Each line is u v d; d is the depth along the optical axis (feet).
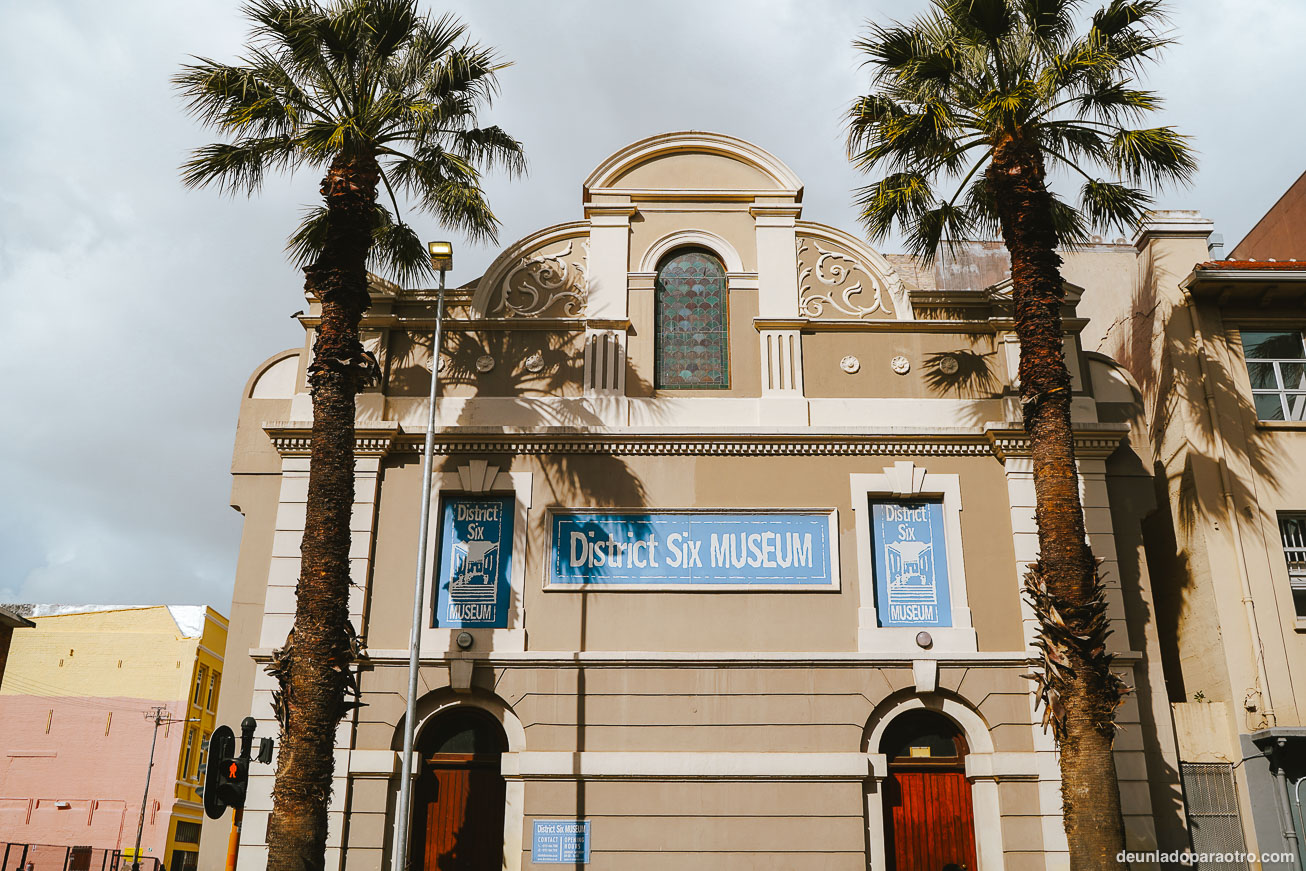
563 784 52.42
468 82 57.31
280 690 49.21
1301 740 55.47
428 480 51.67
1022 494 57.57
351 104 53.57
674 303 62.08
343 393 48.24
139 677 153.38
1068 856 51.34
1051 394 48.44
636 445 58.03
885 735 54.70
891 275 62.34
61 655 153.99
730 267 62.13
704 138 64.18
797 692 53.98
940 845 52.85
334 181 51.21
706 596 55.67
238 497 58.75
